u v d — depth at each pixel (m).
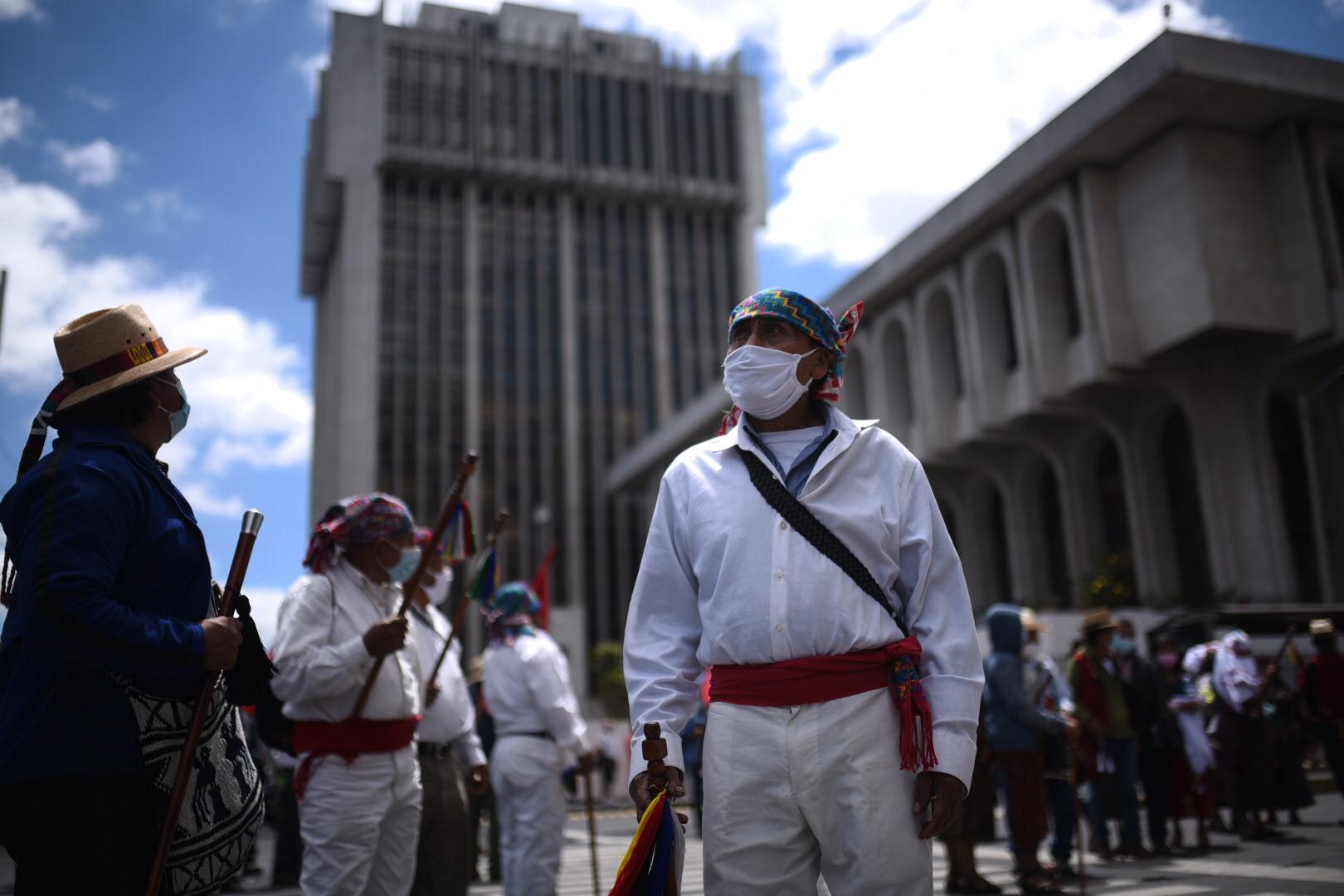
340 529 4.20
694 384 75.56
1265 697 9.52
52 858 2.22
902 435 34.06
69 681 2.29
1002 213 29.66
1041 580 32.50
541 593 8.93
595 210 77.06
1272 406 28.08
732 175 80.44
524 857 5.72
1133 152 27.45
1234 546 26.22
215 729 2.50
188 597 2.51
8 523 2.37
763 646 2.28
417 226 73.06
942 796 2.21
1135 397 29.02
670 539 2.56
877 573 2.37
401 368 70.25
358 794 3.87
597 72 78.88
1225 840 9.13
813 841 2.26
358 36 73.56
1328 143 26.39
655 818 2.19
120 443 2.46
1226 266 25.39
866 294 34.16
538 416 71.88
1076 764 8.16
